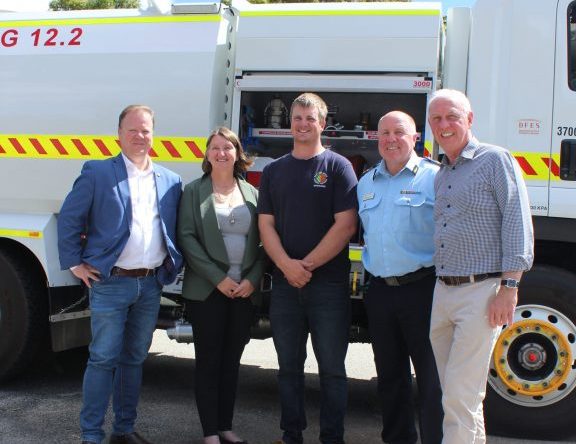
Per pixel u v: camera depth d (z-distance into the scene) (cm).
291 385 388
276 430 443
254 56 462
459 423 321
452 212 323
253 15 464
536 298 418
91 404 372
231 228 397
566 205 413
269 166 393
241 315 399
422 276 361
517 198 309
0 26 513
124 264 374
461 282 320
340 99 495
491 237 316
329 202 379
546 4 421
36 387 523
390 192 367
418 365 362
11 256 495
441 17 452
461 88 446
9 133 502
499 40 430
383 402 380
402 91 445
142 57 479
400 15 446
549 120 419
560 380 417
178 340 478
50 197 495
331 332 379
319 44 454
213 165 397
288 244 382
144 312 392
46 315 507
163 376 573
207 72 466
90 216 375
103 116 484
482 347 318
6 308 493
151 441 414
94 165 376
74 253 370
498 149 318
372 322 376
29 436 415
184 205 398
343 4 457
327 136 485
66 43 496
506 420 425
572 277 417
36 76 498
